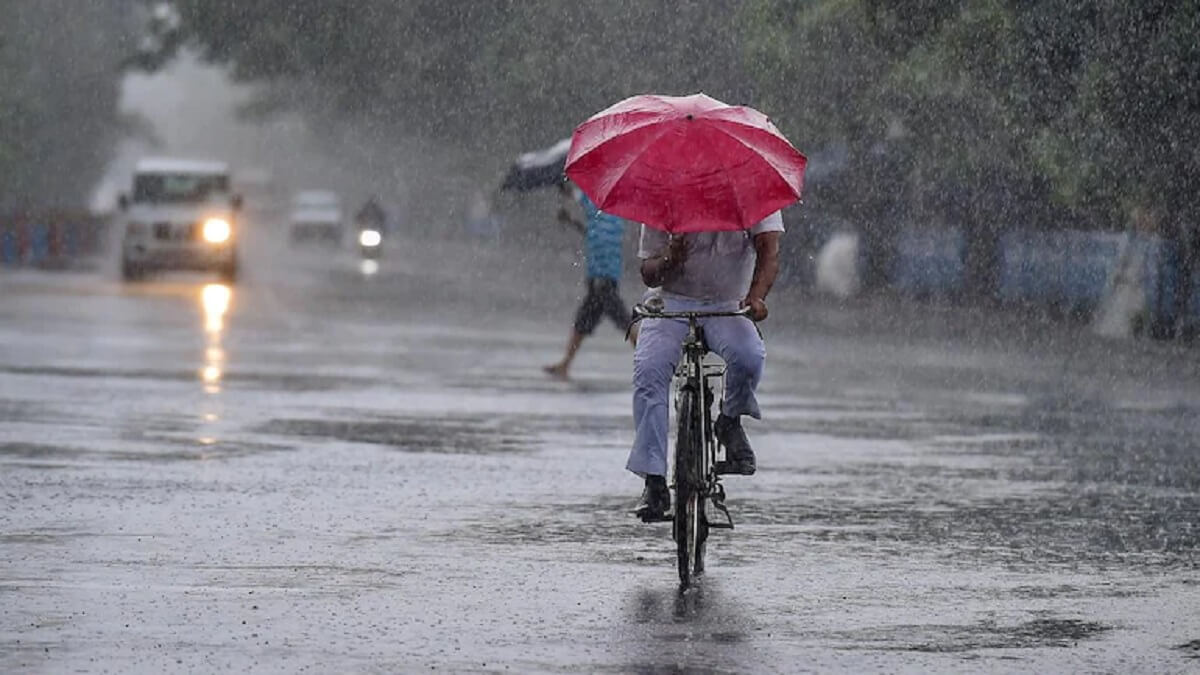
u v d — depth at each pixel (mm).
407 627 19297
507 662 17828
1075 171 65375
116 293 88688
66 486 28562
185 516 26031
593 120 22250
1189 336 66438
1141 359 58750
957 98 70250
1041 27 64375
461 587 21469
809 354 60500
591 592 21328
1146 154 64250
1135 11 61375
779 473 31609
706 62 91000
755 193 21734
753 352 22578
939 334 70625
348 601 20562
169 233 101375
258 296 90188
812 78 76938
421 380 47438
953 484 30500
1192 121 62312
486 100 111812
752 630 19422
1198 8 60062
